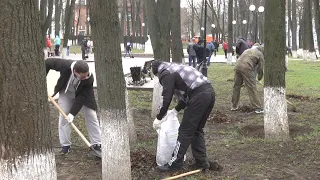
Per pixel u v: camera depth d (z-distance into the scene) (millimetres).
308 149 6359
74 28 60312
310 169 5430
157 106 8883
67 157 5953
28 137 2816
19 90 2766
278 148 6434
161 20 8180
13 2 2729
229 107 10453
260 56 9469
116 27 4359
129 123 6723
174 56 10391
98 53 4402
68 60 5738
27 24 2783
